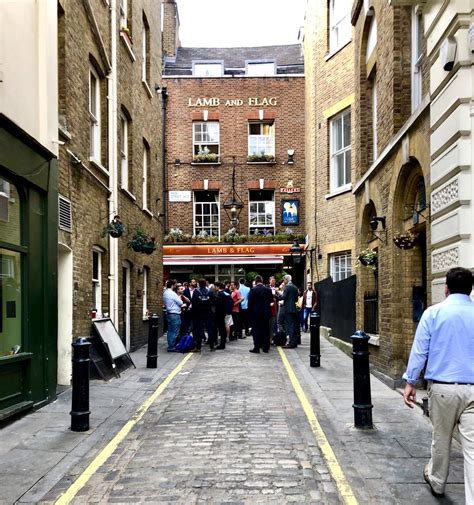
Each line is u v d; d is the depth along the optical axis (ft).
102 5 38.55
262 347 47.44
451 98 19.98
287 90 83.46
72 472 17.15
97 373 32.17
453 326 13.91
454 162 19.74
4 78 22.26
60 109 29.96
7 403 22.84
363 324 38.81
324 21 64.08
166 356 43.37
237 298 56.13
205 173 83.05
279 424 22.70
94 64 37.37
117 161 41.06
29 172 24.52
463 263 19.21
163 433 21.57
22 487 15.88
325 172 63.41
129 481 16.40
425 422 22.48
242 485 15.98
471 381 13.55
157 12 60.95
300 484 16.03
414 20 29.55
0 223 22.99
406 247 27.20
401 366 29.63
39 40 26.27
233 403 26.58
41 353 25.93
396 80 30.04
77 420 21.52
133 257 46.93
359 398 21.72
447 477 15.61
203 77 83.76
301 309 64.03
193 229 82.58
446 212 20.88
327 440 20.25
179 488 15.80
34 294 25.29
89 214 34.40
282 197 82.17
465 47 19.33
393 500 14.84
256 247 78.89
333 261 62.90
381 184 33.24
